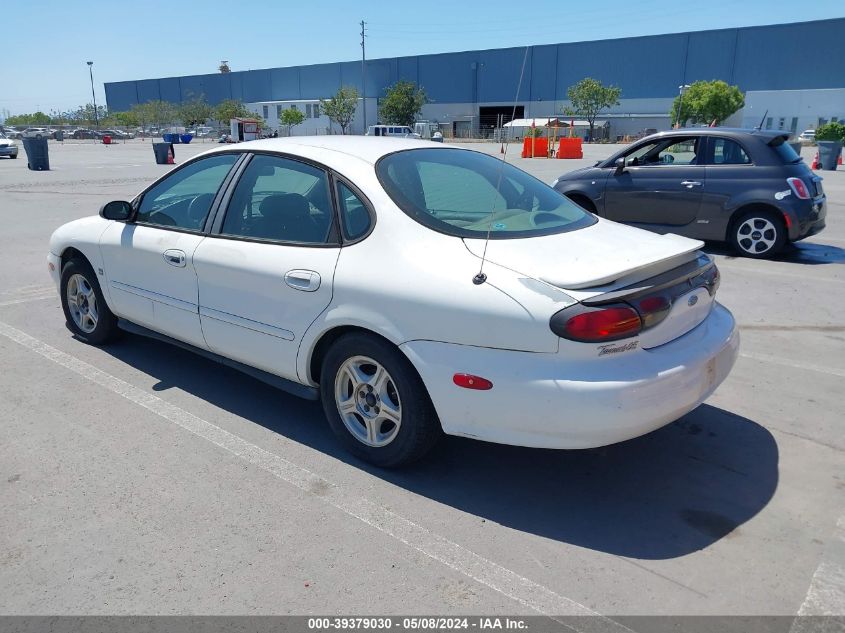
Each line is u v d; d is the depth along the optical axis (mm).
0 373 4742
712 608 2551
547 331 2805
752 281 7492
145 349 5250
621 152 9508
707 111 54688
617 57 63781
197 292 4102
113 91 99875
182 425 3990
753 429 3996
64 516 3086
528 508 3195
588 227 3664
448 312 2996
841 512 3172
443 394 3066
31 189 16953
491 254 3104
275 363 3748
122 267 4652
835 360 5117
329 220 3529
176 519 3070
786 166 8422
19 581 2676
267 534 2973
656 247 3365
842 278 7633
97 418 4066
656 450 3752
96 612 2516
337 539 2945
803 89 57781
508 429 2959
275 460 3600
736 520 3111
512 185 3957
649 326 2947
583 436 2838
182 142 55438
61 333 5617
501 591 2637
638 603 2574
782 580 2705
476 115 71938
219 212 4055
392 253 3236
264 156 3963
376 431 3475
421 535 2980
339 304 3354
